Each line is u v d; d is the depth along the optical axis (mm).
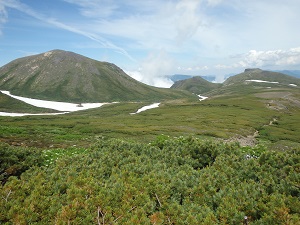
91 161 15234
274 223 7930
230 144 18047
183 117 110062
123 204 9172
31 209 8398
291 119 104438
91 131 74938
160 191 10219
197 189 10422
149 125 86750
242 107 141125
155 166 13938
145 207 8969
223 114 113312
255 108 137750
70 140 55531
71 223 7973
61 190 10609
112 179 11742
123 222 8000
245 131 73438
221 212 8656
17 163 17594
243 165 13609
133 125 86750
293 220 7789
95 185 10258
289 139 65312
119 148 18359
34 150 20062
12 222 7938
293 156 13453
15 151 18438
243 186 10453
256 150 25578
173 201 9844
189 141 19266
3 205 8688
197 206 9234
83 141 53875
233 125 82000
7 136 55625
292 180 10758
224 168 13203
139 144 18766
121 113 169375
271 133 72125
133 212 8711
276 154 14344
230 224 8312
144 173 12453
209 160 16625
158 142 20656
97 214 8492
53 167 14984
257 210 8797
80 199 9016
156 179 11391
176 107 166625
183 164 15930
